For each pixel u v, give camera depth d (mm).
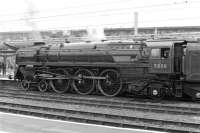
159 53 15344
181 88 15289
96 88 17953
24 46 23406
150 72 15602
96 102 14844
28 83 20734
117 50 16875
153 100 15648
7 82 24875
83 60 18172
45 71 19922
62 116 10570
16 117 10836
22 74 21250
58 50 19391
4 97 16906
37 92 19672
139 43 16359
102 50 17422
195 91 15039
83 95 17938
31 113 11359
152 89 15727
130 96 17500
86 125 9602
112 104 14219
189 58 14797
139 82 16141
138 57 16062
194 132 8516
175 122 9695
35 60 20234
